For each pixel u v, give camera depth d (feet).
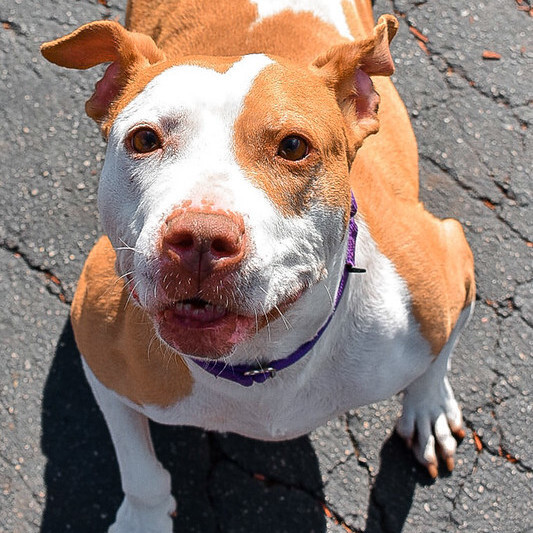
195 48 3.17
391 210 2.88
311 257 2.29
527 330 3.64
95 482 3.38
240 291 2.10
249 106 2.21
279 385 2.66
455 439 3.47
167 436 3.43
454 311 3.01
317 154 2.24
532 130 3.99
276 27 3.11
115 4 4.17
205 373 2.63
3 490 3.35
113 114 2.46
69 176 3.80
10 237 3.69
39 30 4.07
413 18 4.18
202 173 2.14
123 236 2.31
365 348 2.74
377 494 3.39
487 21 4.20
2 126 3.88
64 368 3.52
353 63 2.42
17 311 3.59
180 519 3.33
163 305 2.14
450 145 3.95
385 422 3.47
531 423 3.51
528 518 3.39
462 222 3.82
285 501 3.37
